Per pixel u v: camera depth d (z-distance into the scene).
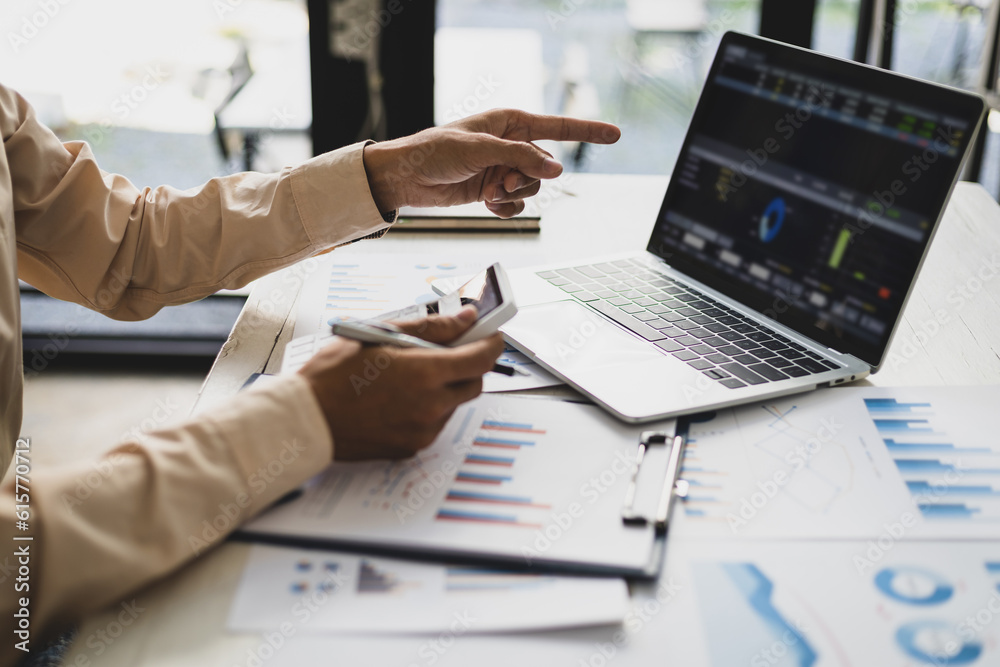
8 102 0.77
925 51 2.02
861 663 0.42
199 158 2.19
